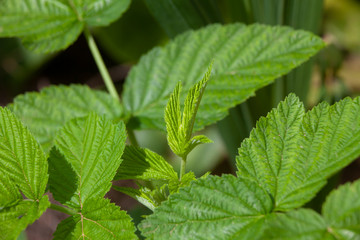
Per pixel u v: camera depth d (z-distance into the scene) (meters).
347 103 0.43
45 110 0.54
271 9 0.61
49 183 0.44
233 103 0.51
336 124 0.43
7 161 0.44
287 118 0.43
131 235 0.42
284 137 0.43
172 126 0.43
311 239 0.39
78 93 0.54
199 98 0.43
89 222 0.43
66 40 0.54
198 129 0.51
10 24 0.54
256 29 0.54
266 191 0.42
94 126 0.45
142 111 0.54
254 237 0.41
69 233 0.43
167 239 0.42
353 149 0.42
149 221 0.42
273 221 0.40
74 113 0.53
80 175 0.44
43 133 0.53
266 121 0.43
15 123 0.44
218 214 0.42
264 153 0.43
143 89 0.54
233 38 0.54
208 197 0.42
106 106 0.54
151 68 0.55
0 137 0.44
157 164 0.44
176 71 0.54
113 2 0.55
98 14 0.55
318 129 0.43
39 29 0.54
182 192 0.42
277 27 0.53
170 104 0.43
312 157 0.42
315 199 0.58
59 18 0.55
